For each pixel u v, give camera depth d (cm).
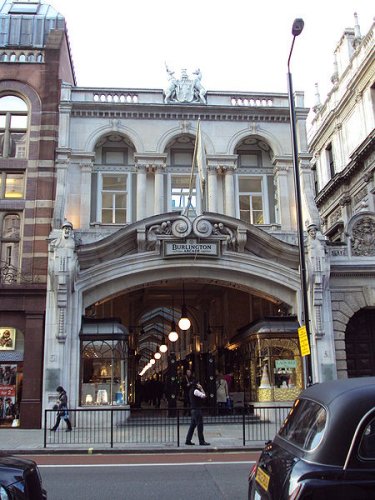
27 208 2272
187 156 2477
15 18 2594
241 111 2469
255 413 2116
